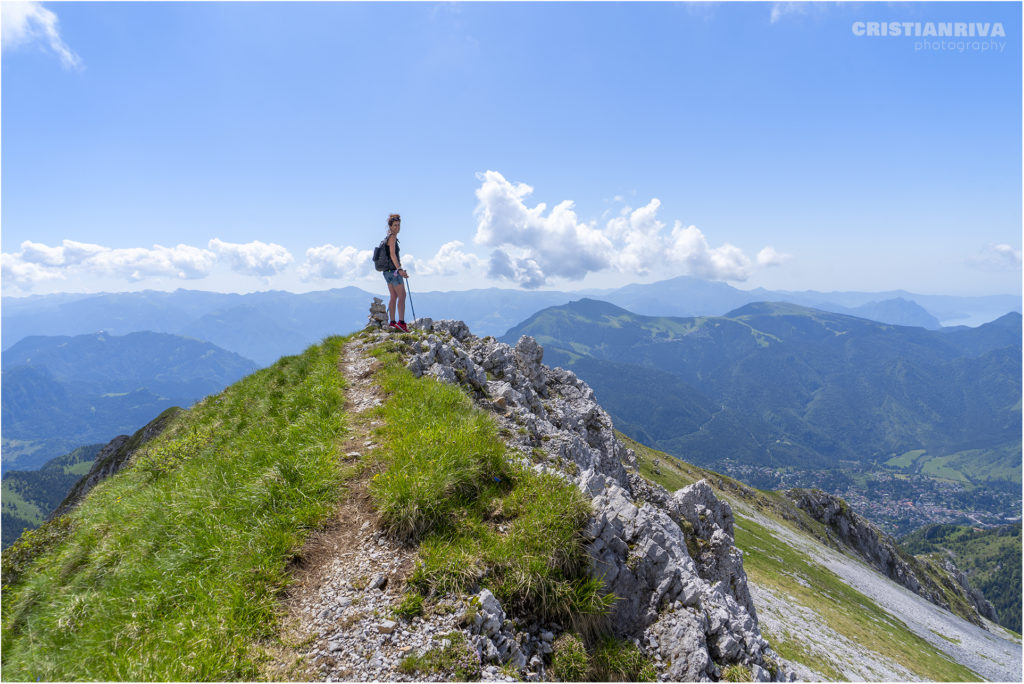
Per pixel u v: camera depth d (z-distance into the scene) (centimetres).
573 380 4541
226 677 650
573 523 971
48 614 923
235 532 931
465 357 2575
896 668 4500
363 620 748
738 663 999
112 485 1767
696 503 2280
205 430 1819
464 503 1005
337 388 1712
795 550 10500
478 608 766
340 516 996
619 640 933
